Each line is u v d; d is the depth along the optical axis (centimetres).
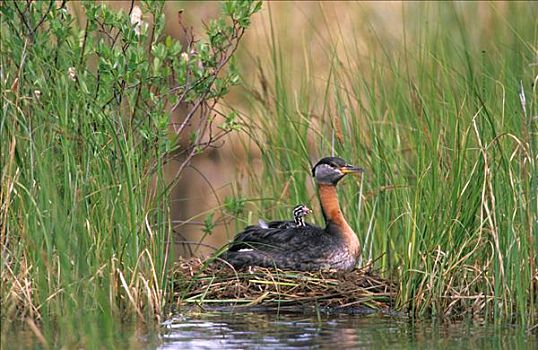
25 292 1321
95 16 1502
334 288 1491
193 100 1609
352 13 2423
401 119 1727
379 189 1625
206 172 2450
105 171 1380
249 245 1617
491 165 1426
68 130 1387
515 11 1955
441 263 1412
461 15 2034
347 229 1619
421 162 1507
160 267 1404
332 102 2006
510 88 1581
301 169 1756
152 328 1324
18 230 1355
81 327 1253
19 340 1240
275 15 2491
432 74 1747
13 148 1325
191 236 2148
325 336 1293
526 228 1377
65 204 1327
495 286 1359
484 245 1429
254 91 1853
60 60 1479
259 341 1262
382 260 1609
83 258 1304
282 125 1770
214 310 1446
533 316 1356
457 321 1379
